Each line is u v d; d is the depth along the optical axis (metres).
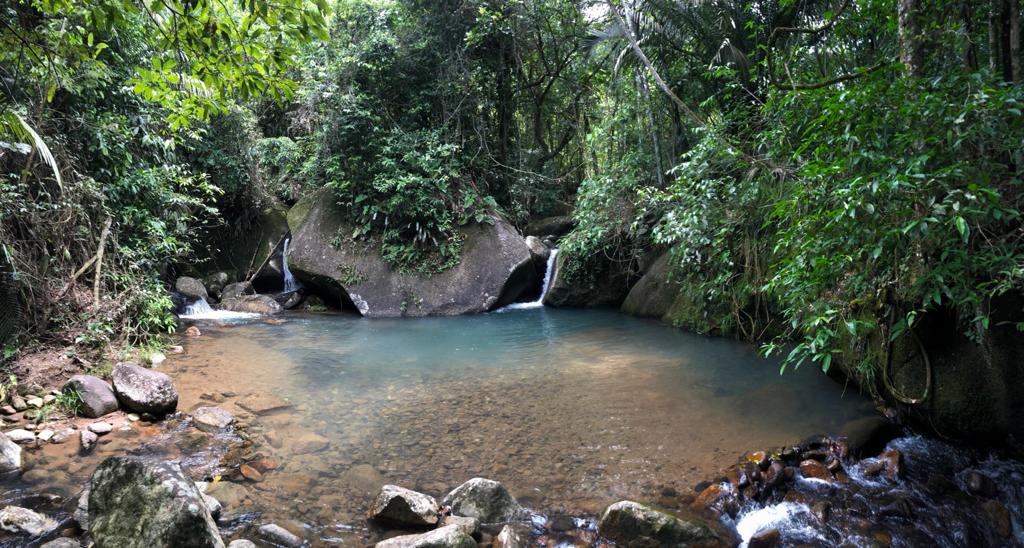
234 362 6.38
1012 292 3.62
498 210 12.21
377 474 3.67
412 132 11.85
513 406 5.02
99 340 5.68
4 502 3.13
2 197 5.24
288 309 10.86
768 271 6.53
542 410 4.91
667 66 10.12
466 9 12.11
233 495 3.30
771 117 6.01
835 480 3.62
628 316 9.93
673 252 8.05
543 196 14.05
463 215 11.33
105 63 6.89
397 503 3.04
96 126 6.93
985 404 3.74
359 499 3.35
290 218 12.35
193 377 5.65
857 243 3.06
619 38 10.34
